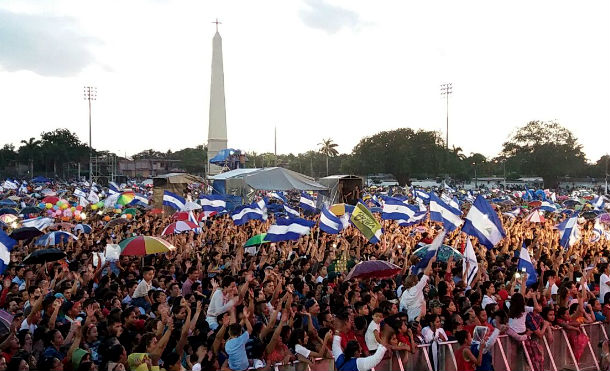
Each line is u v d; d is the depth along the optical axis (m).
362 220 17.69
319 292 12.27
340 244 19.91
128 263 15.62
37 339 8.54
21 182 80.56
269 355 8.76
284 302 10.37
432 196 16.34
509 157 123.19
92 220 27.33
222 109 67.75
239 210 25.61
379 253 18.28
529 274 13.04
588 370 11.47
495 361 10.02
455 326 10.13
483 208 14.00
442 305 10.84
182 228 19.84
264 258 16.48
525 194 55.56
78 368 7.50
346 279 12.64
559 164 115.94
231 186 46.16
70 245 18.30
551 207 35.78
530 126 119.12
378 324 9.30
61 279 12.55
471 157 139.62
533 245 21.06
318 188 28.28
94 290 12.63
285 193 56.50
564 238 19.98
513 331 10.30
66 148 142.50
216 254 16.11
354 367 7.89
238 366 8.36
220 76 67.75
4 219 22.59
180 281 13.91
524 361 10.39
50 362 7.28
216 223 26.39
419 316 10.70
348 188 44.19
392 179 127.81
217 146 67.62
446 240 20.70
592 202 46.62
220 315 9.55
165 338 8.28
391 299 12.20
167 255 17.17
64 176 141.38
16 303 10.34
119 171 145.38
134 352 8.39
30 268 13.26
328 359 8.98
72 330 8.86
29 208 28.58
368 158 110.75
